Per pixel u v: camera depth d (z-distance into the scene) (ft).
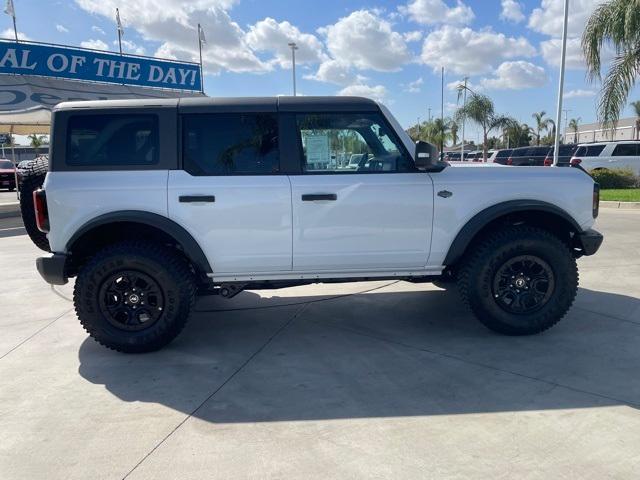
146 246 12.89
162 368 12.33
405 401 10.37
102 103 12.89
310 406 10.27
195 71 65.92
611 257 22.81
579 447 8.61
